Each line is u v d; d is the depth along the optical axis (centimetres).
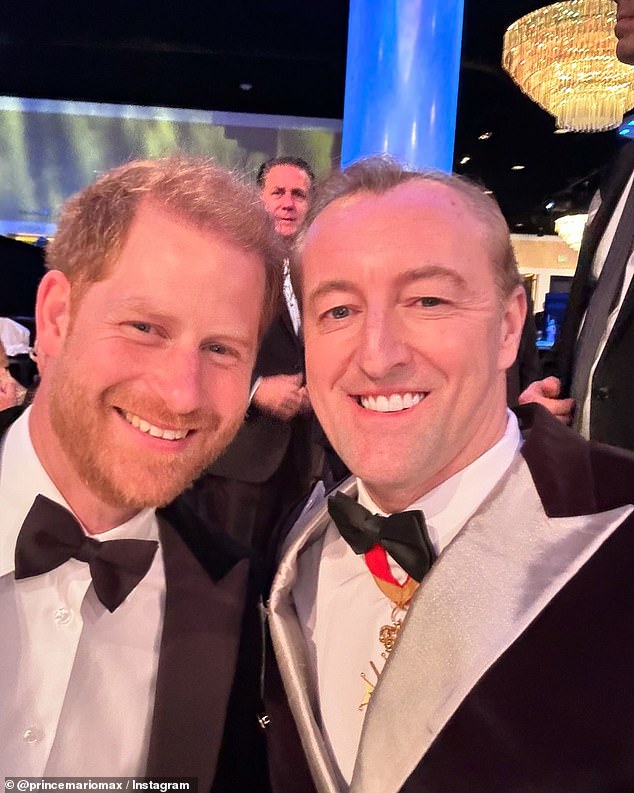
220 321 47
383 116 135
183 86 304
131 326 46
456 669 43
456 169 346
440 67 134
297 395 91
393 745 44
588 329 92
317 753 46
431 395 48
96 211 47
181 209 47
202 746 48
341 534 52
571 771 42
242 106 319
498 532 46
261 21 261
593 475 48
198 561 55
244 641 53
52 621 50
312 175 141
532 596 44
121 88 306
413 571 48
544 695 43
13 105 305
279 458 89
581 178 348
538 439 50
